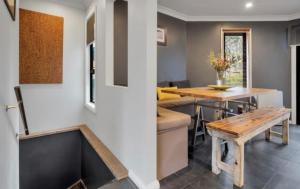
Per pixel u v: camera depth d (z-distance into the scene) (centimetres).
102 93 269
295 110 439
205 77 478
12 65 147
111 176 203
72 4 342
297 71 437
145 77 164
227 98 200
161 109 253
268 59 459
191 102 341
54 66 329
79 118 364
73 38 349
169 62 441
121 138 213
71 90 352
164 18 425
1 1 103
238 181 176
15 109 153
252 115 246
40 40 312
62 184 336
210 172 204
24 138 298
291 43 437
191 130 307
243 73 477
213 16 464
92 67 354
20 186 296
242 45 477
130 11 184
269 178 191
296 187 176
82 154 338
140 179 177
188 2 384
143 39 165
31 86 310
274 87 457
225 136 187
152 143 170
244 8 412
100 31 273
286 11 424
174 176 196
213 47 472
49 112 329
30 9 301
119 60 339
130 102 191
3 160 107
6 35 119
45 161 319
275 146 278
